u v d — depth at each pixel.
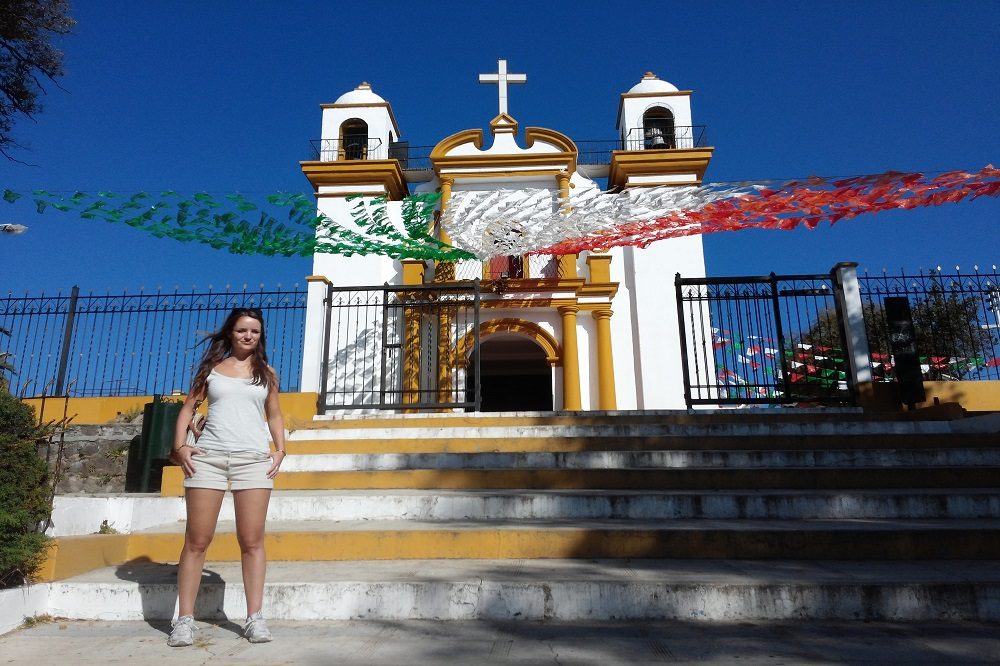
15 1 10.01
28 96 10.53
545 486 5.53
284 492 5.41
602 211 10.68
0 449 3.51
